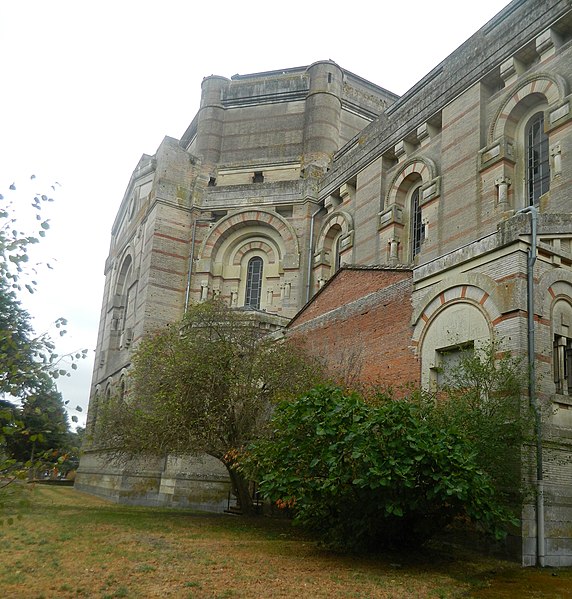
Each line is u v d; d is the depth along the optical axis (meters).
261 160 38.31
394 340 18.44
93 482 34.97
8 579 9.46
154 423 19.00
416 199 28.75
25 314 21.19
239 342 20.42
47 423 8.11
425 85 28.67
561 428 14.21
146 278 34.75
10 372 8.07
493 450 12.84
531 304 14.37
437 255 25.33
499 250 15.20
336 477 11.72
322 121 37.59
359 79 40.78
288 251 34.94
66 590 8.88
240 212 36.00
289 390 18.70
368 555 12.65
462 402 13.52
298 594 9.30
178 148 37.19
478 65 25.08
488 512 11.52
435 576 11.10
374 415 11.85
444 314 16.70
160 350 20.80
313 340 22.55
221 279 35.78
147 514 20.83
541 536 13.07
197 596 8.83
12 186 8.54
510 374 13.56
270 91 39.50
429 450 11.30
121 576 9.83
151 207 36.25
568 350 15.15
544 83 22.09
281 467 12.92
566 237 15.60
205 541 14.09
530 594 10.23
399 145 29.31
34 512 19.67
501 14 24.78
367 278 20.62
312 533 15.84
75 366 8.26
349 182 33.16
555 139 20.94
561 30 22.31
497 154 23.20
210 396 19.03
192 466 26.44
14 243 8.34
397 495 11.65
